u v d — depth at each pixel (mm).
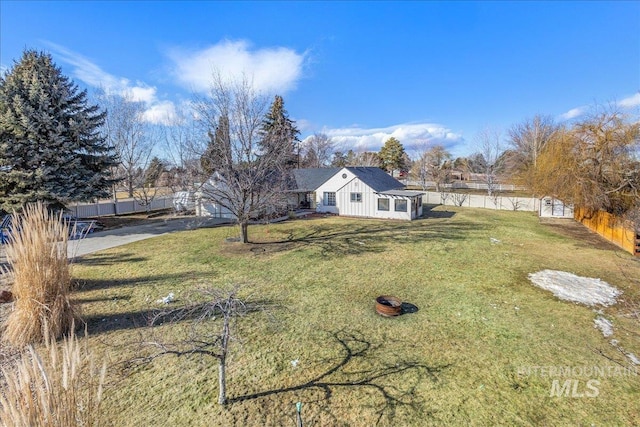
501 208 29375
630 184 16234
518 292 9086
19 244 6246
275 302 8391
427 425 4332
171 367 5613
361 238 16203
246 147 13992
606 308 8102
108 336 6590
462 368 5594
